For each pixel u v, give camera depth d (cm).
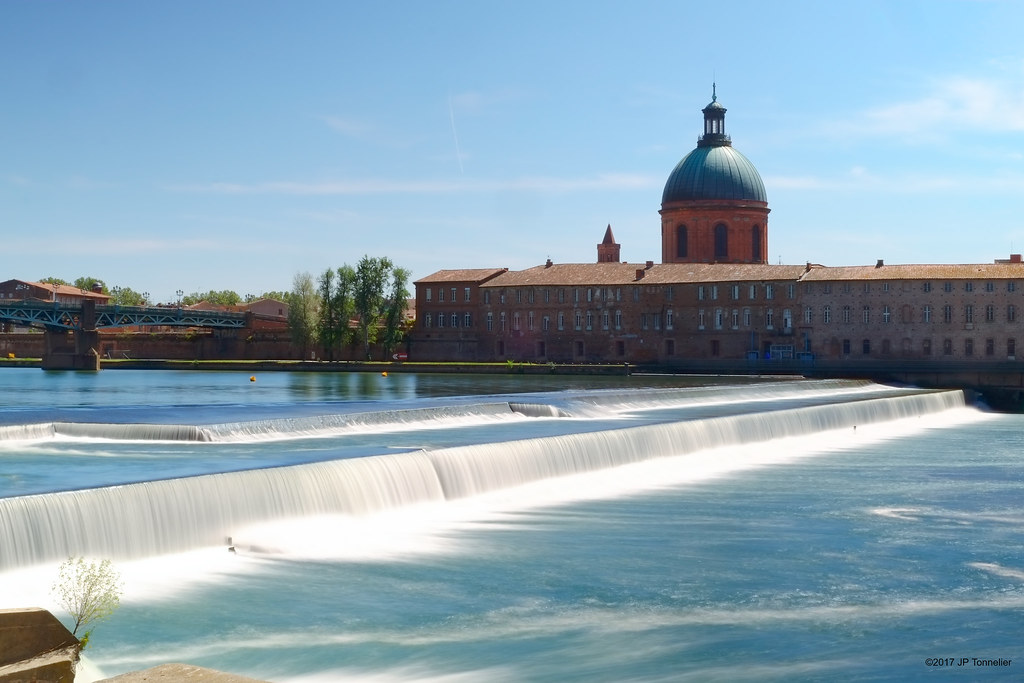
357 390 13325
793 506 5300
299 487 4356
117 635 3056
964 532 4688
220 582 3606
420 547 4209
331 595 3534
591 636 3231
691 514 5050
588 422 8112
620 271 19775
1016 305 16525
